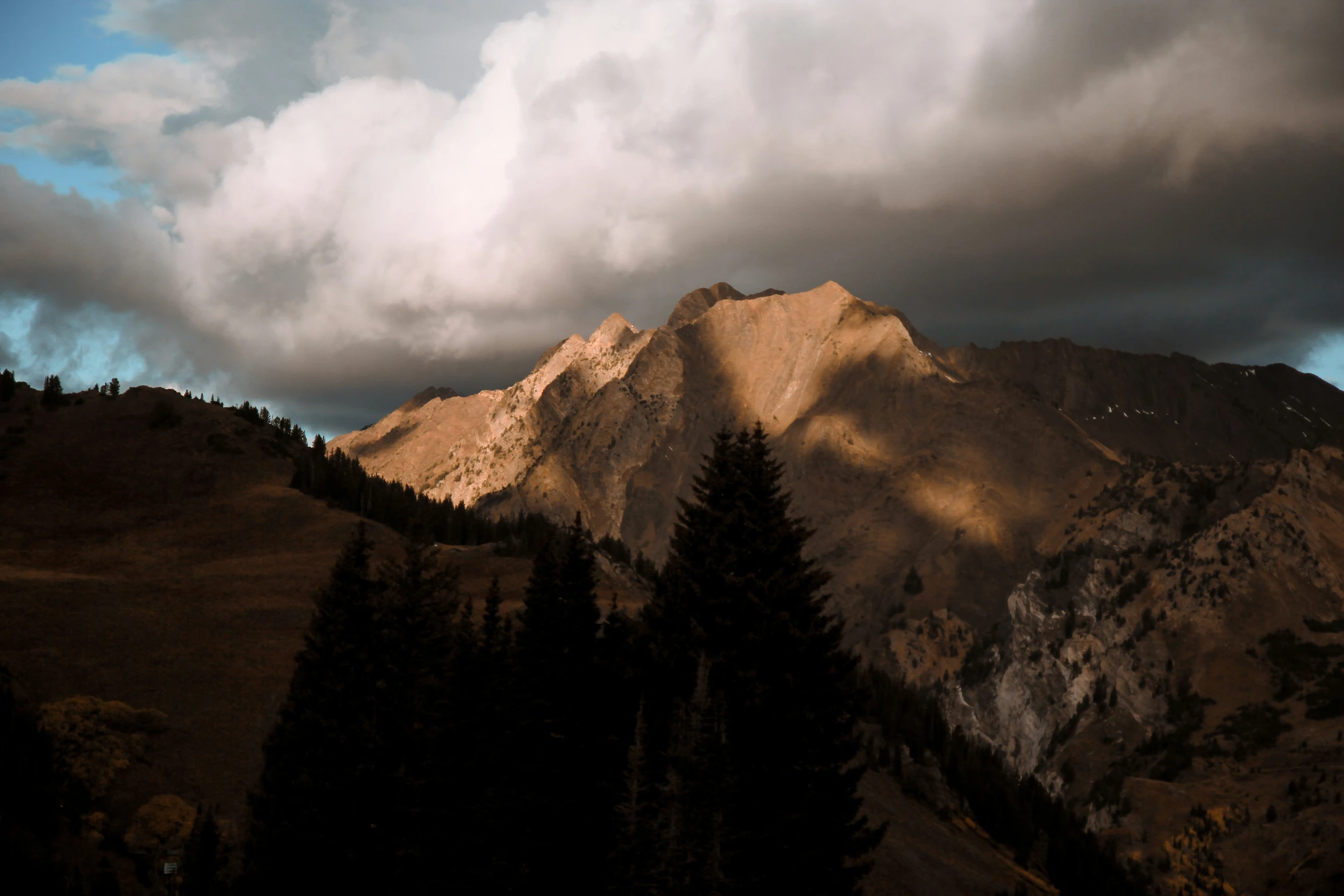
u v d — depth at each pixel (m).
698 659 47.66
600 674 54.72
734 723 46.16
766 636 47.56
